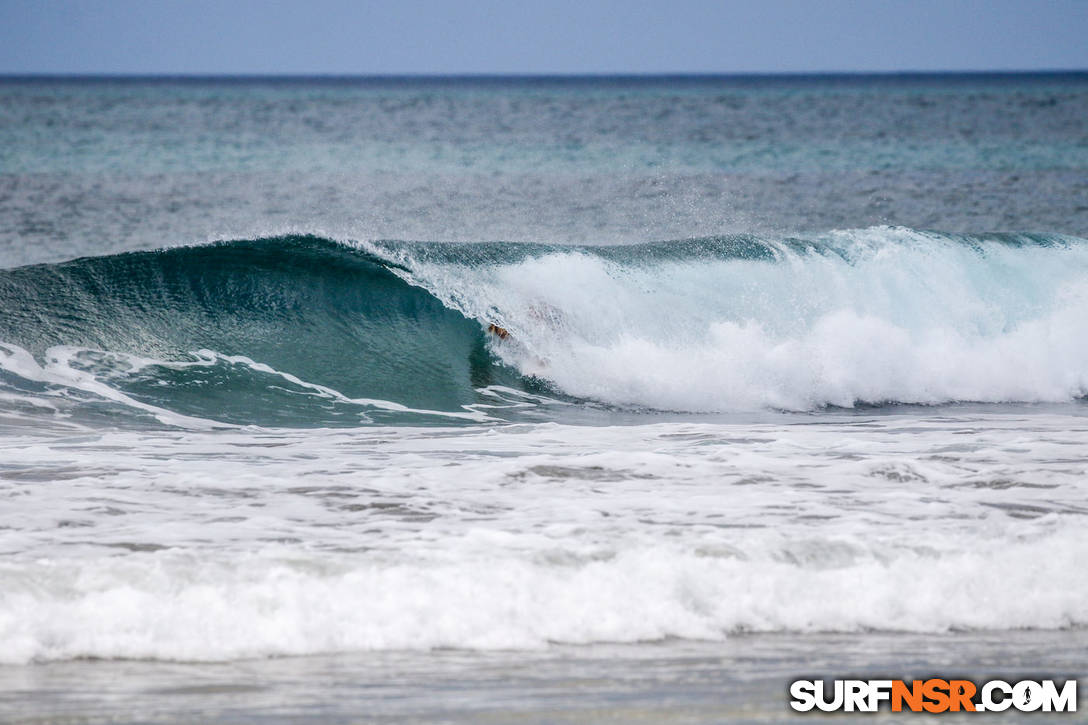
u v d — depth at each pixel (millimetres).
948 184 143500
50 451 35375
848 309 54438
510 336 51844
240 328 51188
